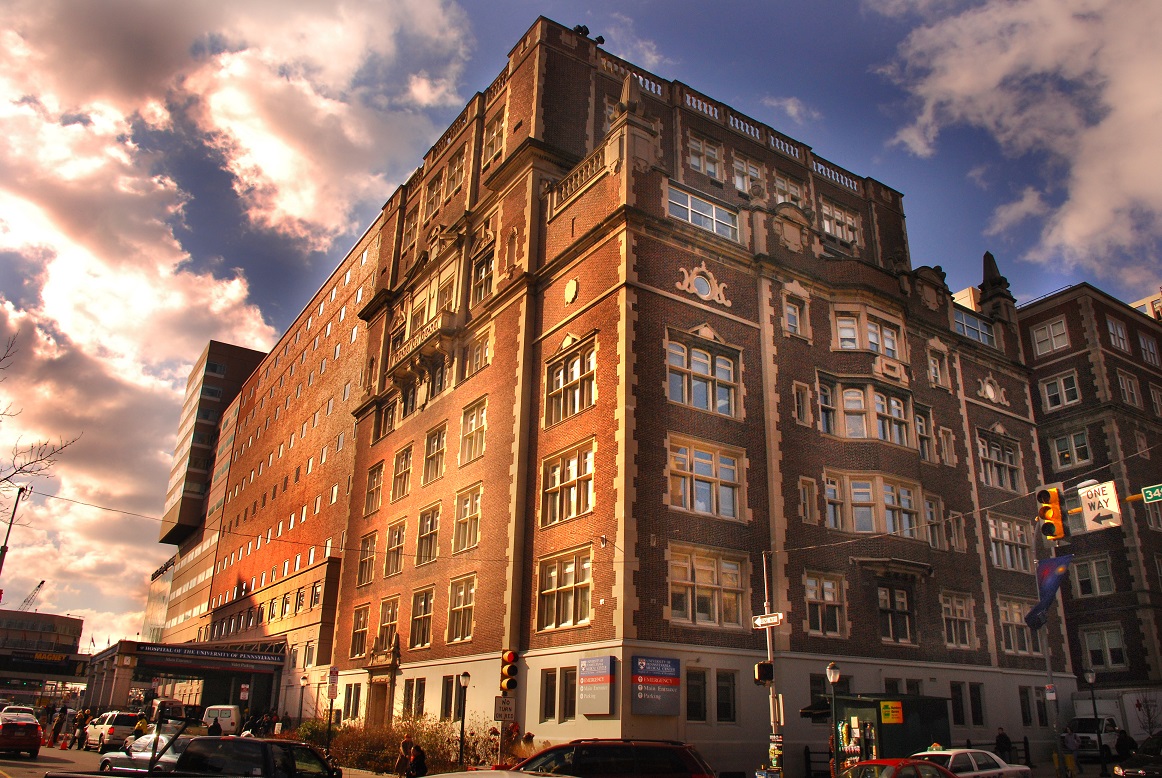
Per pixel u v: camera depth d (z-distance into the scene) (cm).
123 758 2472
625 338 3006
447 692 3503
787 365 3441
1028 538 4162
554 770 1828
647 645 2673
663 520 2869
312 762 1691
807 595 3130
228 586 8600
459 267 4344
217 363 11556
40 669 11156
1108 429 4847
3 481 2067
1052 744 3725
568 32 4212
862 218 5025
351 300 6681
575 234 3478
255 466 8581
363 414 5294
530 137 3850
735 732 2769
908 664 3294
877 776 1920
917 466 3616
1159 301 6919
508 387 3600
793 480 3262
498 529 3400
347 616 4769
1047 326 5288
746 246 3556
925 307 4144
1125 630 4456
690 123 4428
